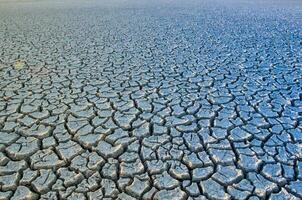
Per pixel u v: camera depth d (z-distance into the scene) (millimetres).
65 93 4266
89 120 3561
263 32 8156
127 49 6590
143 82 4645
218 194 2492
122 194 2504
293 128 3391
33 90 4355
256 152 2990
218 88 4414
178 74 4980
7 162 2842
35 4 16266
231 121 3529
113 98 4105
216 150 3021
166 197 2469
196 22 9719
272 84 4547
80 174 2707
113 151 3010
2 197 2449
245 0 16641
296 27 8812
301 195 2479
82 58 5941
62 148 3047
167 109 3805
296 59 5754
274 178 2656
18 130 3338
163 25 9297
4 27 9406
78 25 9578
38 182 2609
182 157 2926
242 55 6035
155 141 3164
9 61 5727
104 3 15852
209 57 5910
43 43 7234
